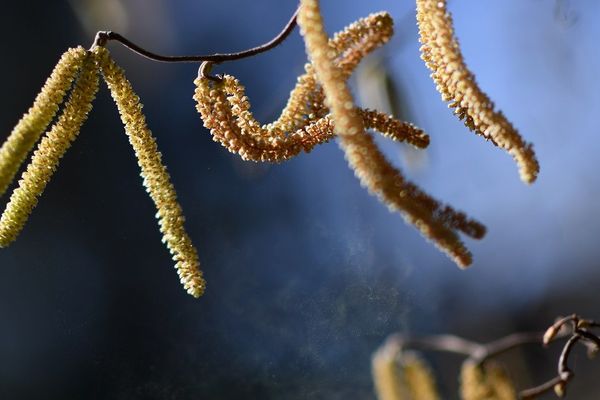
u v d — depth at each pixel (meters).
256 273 0.96
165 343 0.89
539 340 0.56
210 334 0.90
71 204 0.97
